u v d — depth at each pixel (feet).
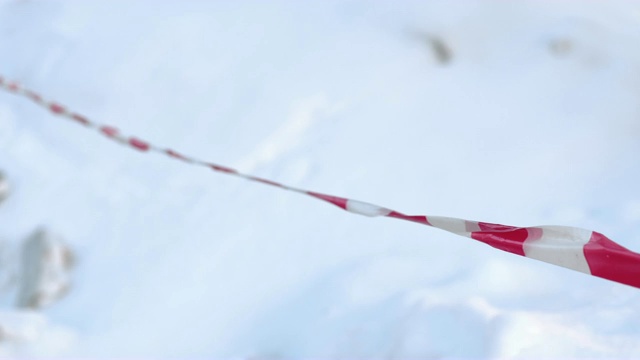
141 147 10.64
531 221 12.17
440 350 9.73
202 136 14.34
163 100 14.99
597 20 15.94
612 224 11.70
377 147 13.75
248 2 16.80
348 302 10.94
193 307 11.69
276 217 12.67
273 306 11.35
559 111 14.11
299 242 12.14
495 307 10.24
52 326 11.75
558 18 15.97
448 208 12.58
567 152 13.34
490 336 9.58
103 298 12.22
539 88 14.60
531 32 15.69
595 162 13.09
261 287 11.65
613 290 10.29
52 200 13.75
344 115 14.37
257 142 14.03
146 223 13.16
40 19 17.19
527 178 12.97
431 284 10.91
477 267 10.95
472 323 9.80
